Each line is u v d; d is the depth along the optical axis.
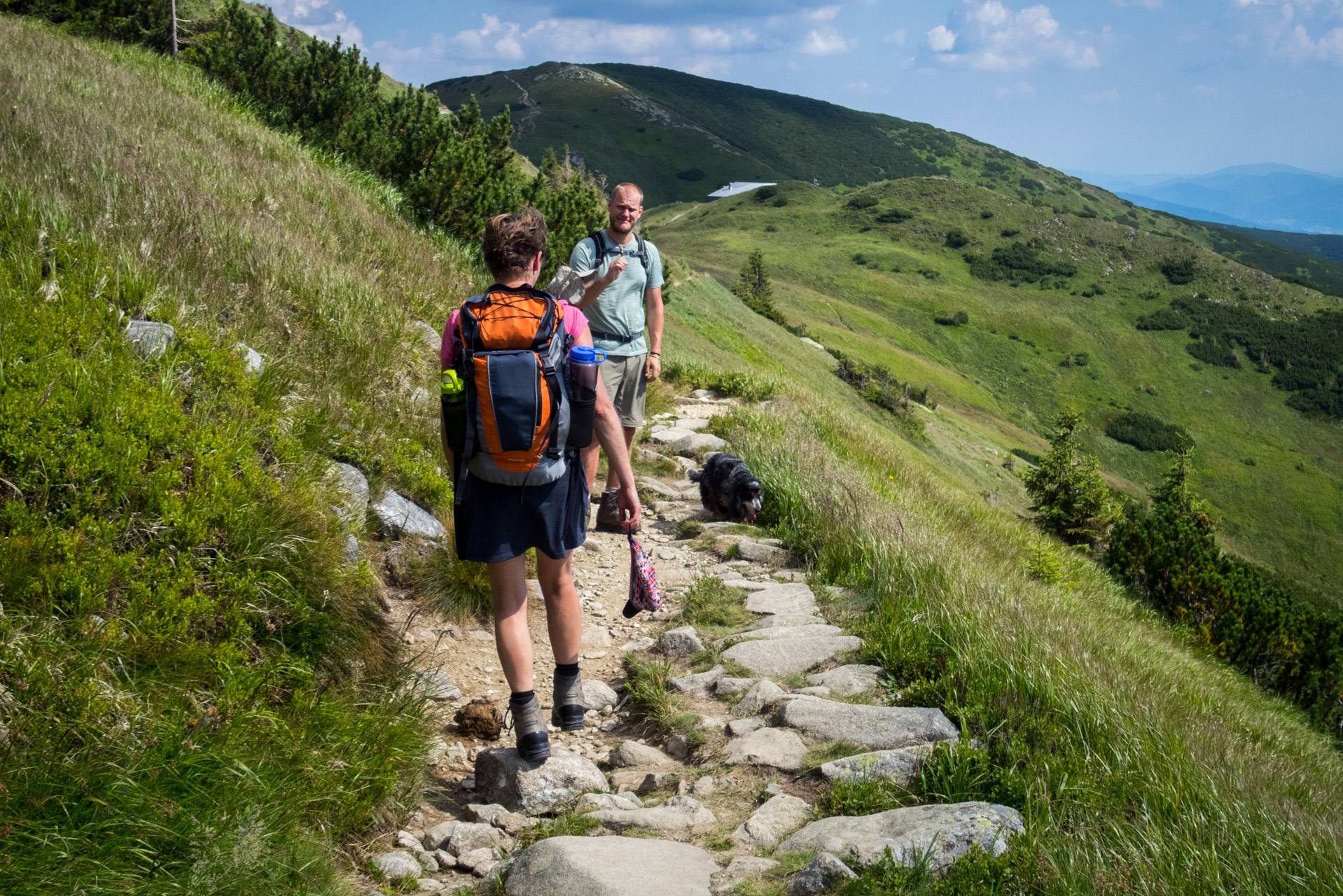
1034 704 3.38
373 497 4.64
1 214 4.62
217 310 5.05
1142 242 178.12
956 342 143.12
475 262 12.19
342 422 4.99
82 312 3.92
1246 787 3.12
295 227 8.08
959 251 177.88
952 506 11.16
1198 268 168.25
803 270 162.88
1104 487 34.50
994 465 80.81
